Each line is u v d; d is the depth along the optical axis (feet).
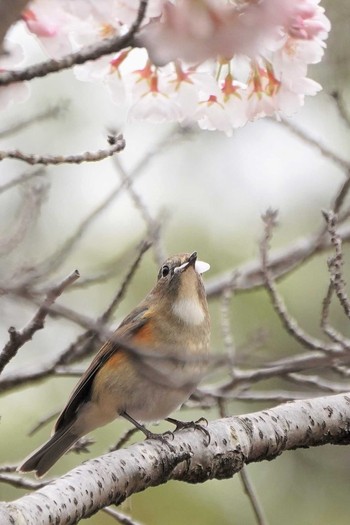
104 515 45.62
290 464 48.91
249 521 46.70
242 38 20.13
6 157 23.25
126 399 34.58
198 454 28.19
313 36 22.80
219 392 35.06
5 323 24.90
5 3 18.98
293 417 29.91
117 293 30.19
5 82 20.95
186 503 46.19
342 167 37.11
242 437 28.99
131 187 39.63
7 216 37.91
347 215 40.65
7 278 25.46
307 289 51.88
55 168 50.08
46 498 23.18
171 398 34.19
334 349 32.22
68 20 22.30
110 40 20.76
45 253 40.47
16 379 35.68
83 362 40.93
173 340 35.32
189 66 23.97
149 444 27.61
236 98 24.45
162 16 20.33
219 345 50.14
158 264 38.63
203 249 52.90
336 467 48.96
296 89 23.82
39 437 47.65
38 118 30.30
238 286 44.29
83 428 35.83
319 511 48.08
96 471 25.45
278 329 50.42
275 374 34.78
